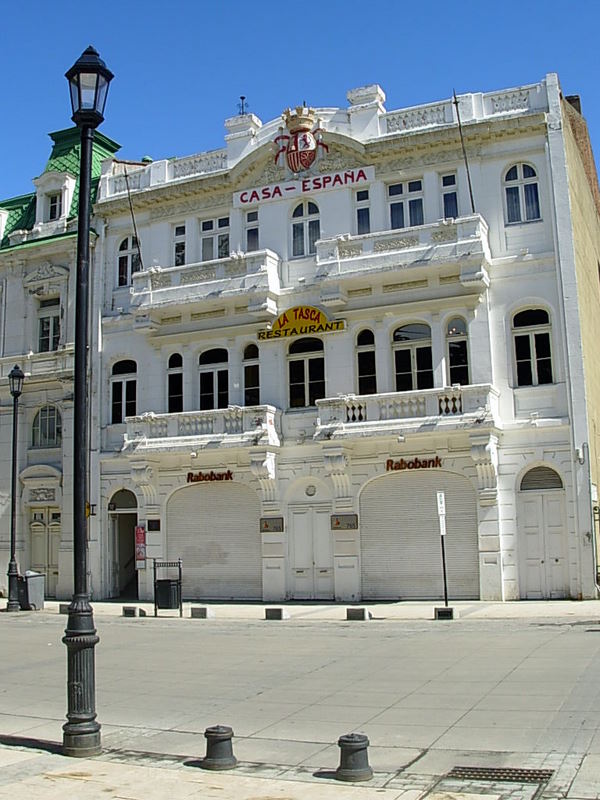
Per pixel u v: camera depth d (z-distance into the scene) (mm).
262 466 27828
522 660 14406
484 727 10078
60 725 11344
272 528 28188
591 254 32469
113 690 13539
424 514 26375
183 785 8148
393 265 26766
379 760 8930
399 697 12023
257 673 14570
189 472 29734
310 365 28875
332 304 27828
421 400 26016
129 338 31781
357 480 27109
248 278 28969
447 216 27797
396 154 28391
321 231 29141
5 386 34031
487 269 26469
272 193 30000
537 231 26578
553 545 25047
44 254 34125
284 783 8117
